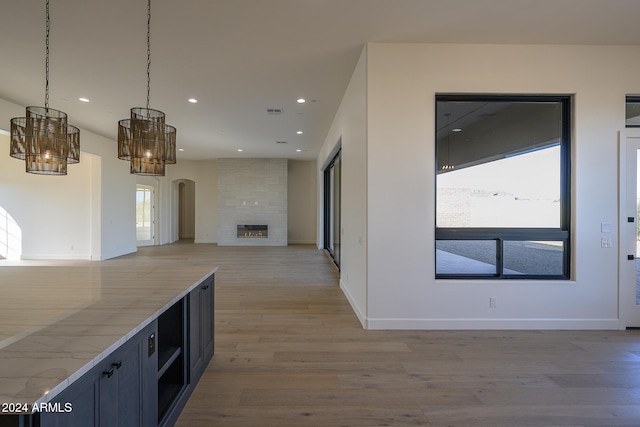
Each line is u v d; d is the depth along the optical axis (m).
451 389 2.30
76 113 5.68
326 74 4.14
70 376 0.96
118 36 3.23
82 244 7.57
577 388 2.32
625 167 3.43
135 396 1.45
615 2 2.72
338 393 2.25
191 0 2.67
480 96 3.52
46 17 2.89
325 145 7.85
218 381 2.39
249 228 10.91
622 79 3.44
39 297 1.81
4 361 1.05
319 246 10.11
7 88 4.55
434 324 3.43
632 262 3.43
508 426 1.91
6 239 7.55
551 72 3.44
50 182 7.54
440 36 3.27
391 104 3.40
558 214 3.56
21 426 0.88
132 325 1.38
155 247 10.40
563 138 3.54
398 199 3.41
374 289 3.43
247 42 3.36
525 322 3.43
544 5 2.76
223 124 6.46
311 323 3.62
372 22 3.02
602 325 3.42
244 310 4.09
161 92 4.71
